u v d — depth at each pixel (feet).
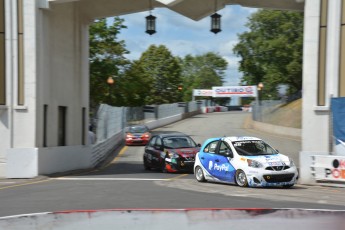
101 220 16.49
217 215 17.12
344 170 45.34
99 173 63.67
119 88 145.07
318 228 15.57
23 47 55.72
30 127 55.72
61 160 62.80
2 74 55.83
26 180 53.26
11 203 35.45
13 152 55.26
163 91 290.76
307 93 50.08
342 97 47.37
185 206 33.12
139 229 15.66
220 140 49.93
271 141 120.16
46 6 56.75
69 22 67.10
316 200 36.50
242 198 37.68
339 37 49.26
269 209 18.15
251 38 177.06
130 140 118.83
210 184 48.91
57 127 63.57
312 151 49.16
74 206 33.60
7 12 55.72
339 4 49.21
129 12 71.46
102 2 70.23
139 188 45.09
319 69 50.03
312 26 50.16
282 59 168.96
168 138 67.10
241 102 425.69
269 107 164.86
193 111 247.70
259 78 186.70
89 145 73.61
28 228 15.66
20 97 55.83
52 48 61.21
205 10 67.97
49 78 60.13
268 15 169.07
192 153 62.69
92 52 135.74
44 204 34.76
